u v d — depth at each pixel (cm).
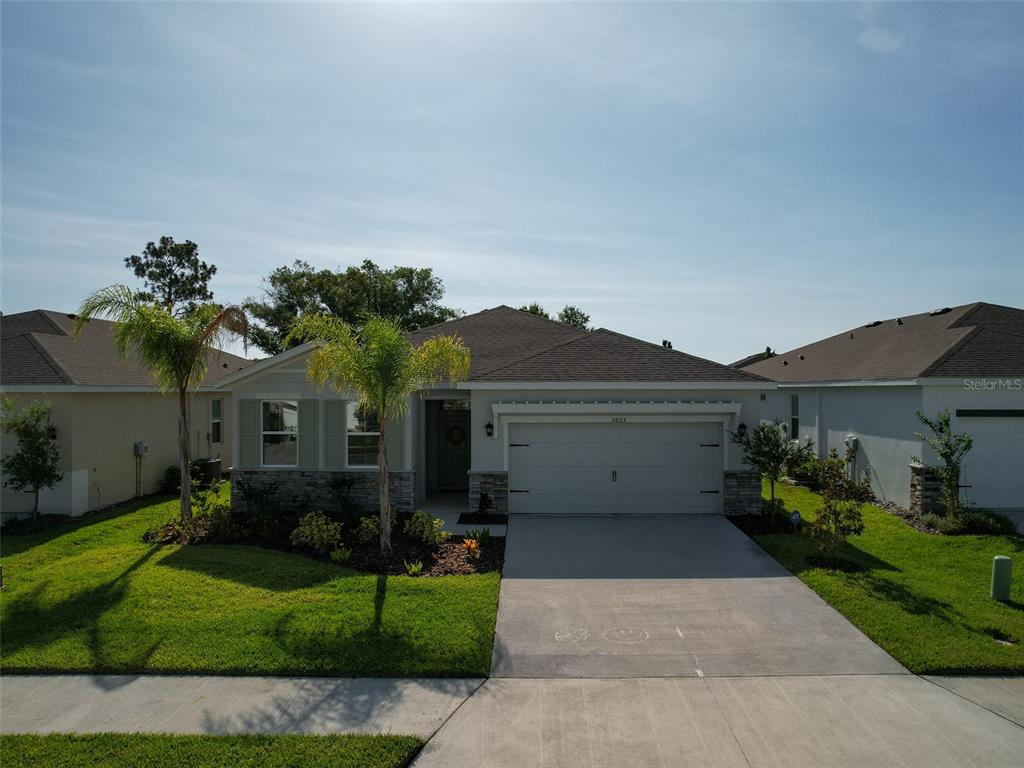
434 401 1764
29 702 647
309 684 682
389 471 1458
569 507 1462
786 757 555
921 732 593
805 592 961
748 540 1244
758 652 761
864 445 1764
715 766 543
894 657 744
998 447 1481
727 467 1445
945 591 949
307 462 1480
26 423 1388
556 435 1463
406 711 630
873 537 1285
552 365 1498
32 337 1673
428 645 760
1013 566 1084
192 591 926
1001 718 617
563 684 686
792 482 1983
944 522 1336
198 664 712
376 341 1098
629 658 746
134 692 666
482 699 655
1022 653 743
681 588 980
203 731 593
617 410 1419
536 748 570
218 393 2188
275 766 536
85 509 1558
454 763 548
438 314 4459
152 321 1249
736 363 3650
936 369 1473
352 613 847
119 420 1695
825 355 2305
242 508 1477
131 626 809
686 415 1440
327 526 1170
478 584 970
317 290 4012
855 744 574
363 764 539
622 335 1656
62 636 784
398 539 1213
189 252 4791
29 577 1030
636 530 1318
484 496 1444
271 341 3928
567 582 1007
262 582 965
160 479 1878
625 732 595
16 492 1528
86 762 541
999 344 1559
